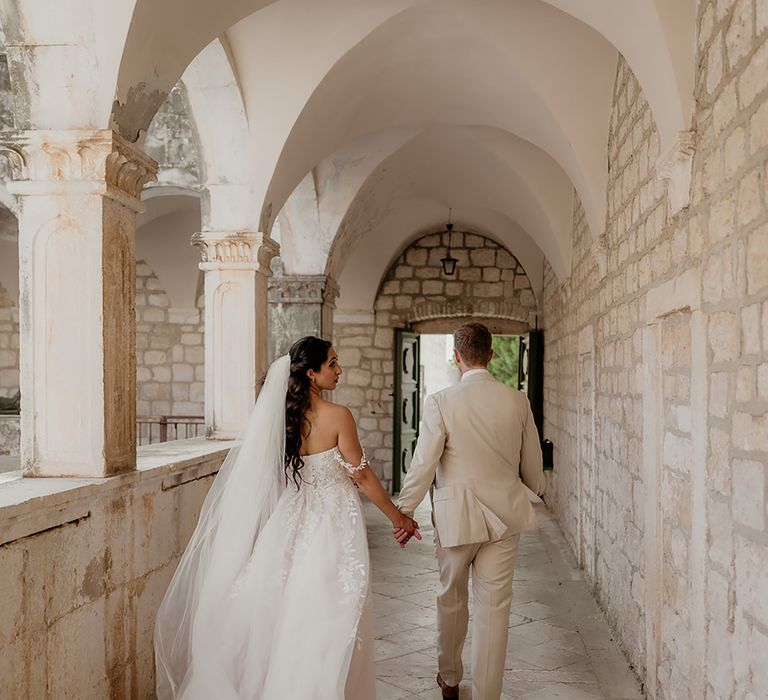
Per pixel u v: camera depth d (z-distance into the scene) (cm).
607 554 501
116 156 308
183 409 1120
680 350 314
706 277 269
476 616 329
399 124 650
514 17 482
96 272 307
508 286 1140
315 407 307
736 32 238
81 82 303
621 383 457
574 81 502
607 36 371
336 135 601
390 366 1147
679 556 312
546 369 1070
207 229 534
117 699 307
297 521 295
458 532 320
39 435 307
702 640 269
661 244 343
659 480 349
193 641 292
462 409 327
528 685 380
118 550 308
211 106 510
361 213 817
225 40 479
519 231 1054
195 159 627
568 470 758
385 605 533
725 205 247
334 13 480
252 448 306
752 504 220
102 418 305
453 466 328
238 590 293
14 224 864
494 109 599
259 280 547
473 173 835
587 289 618
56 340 308
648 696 358
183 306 1119
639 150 402
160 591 350
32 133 303
